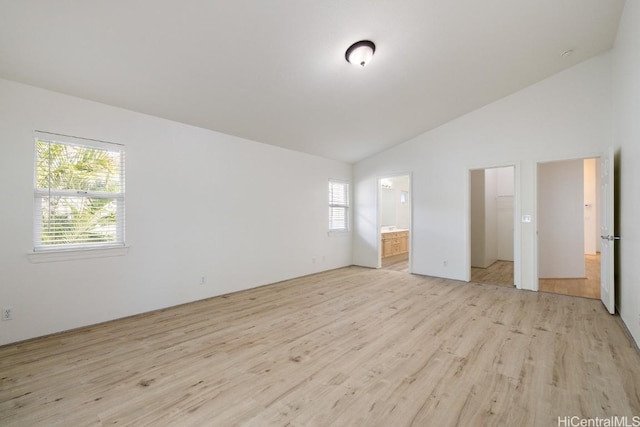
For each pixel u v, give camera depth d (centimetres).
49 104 289
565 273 527
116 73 277
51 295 290
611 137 382
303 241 565
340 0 239
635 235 268
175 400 189
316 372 222
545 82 434
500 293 439
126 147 339
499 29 307
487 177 672
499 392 195
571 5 289
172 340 279
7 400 188
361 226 670
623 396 189
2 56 238
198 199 405
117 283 332
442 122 523
